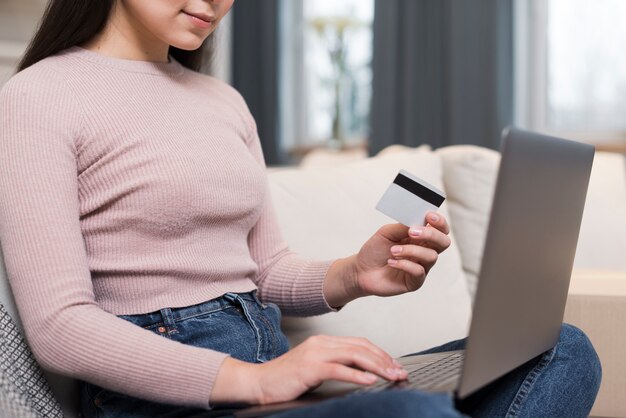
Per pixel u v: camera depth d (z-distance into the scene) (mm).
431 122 4805
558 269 1138
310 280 1392
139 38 1286
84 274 1071
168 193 1164
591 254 2309
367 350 1028
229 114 1363
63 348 1022
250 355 1184
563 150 1058
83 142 1146
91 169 1152
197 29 1239
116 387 1032
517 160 918
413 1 4789
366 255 1306
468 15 4617
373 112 4953
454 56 4652
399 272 1290
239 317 1227
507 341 1011
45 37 1245
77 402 1240
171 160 1184
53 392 1204
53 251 1052
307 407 914
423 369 1146
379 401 867
